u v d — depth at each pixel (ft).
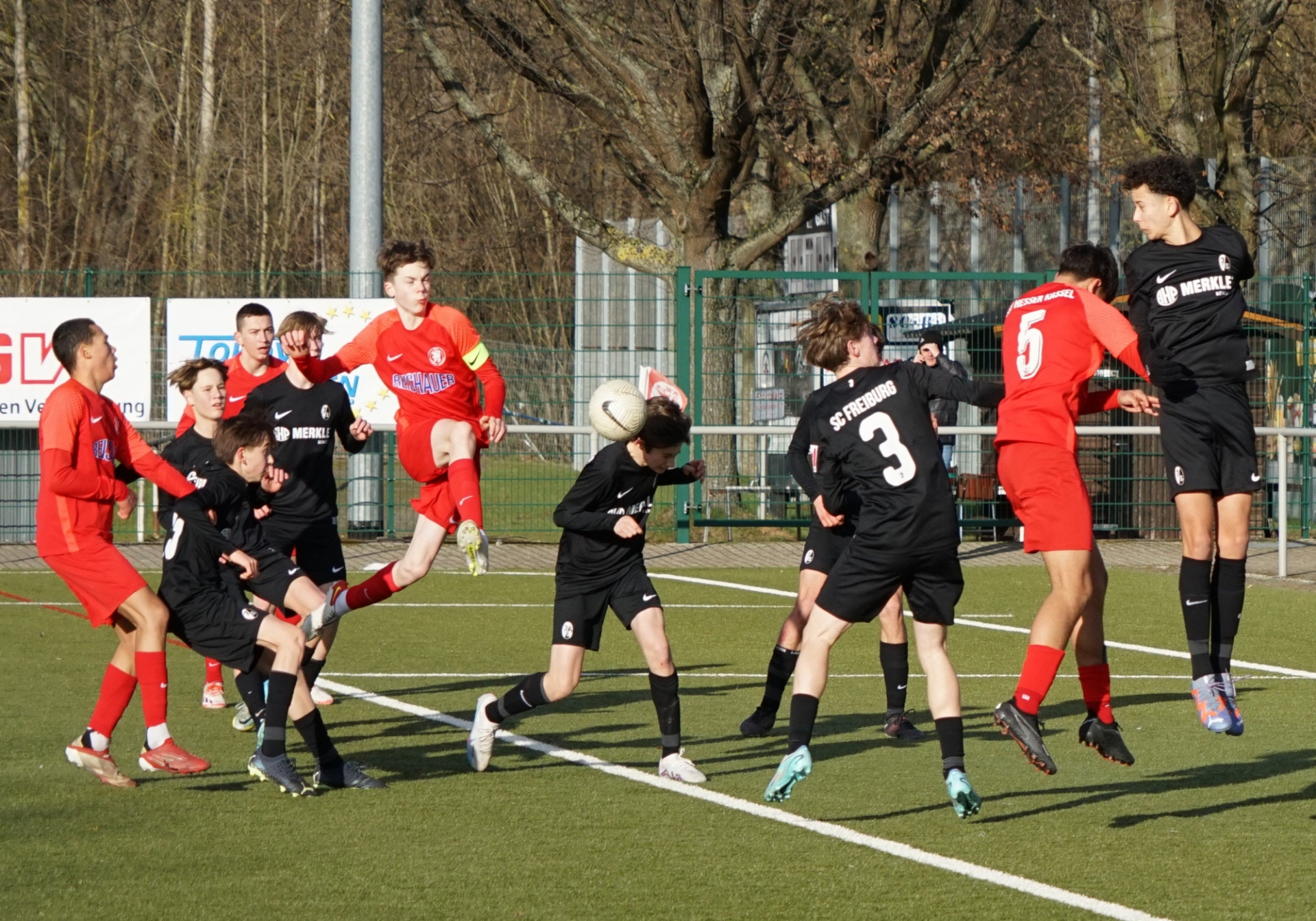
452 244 338.95
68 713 73.05
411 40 218.79
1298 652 95.71
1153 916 42.73
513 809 55.57
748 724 70.85
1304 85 231.50
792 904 43.70
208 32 283.59
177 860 48.08
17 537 150.92
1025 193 232.12
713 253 189.37
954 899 44.27
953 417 149.89
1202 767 64.44
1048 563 54.29
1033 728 52.44
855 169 189.47
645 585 61.16
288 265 306.55
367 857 48.65
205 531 57.77
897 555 51.62
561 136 323.57
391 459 155.33
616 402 59.00
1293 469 162.81
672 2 180.45
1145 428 137.39
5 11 285.64
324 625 61.00
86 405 59.16
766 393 160.25
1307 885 46.01
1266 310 162.50
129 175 299.99
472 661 91.81
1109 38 197.98
